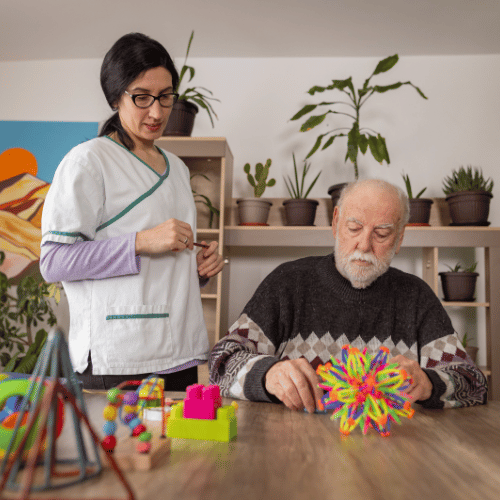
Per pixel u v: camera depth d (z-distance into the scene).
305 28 2.70
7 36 2.85
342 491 0.45
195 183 2.82
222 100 2.98
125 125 1.19
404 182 2.85
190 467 0.50
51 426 0.41
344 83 2.53
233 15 2.60
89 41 2.89
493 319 2.47
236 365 0.97
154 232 1.08
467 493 0.45
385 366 0.72
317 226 2.68
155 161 1.25
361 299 1.27
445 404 0.91
